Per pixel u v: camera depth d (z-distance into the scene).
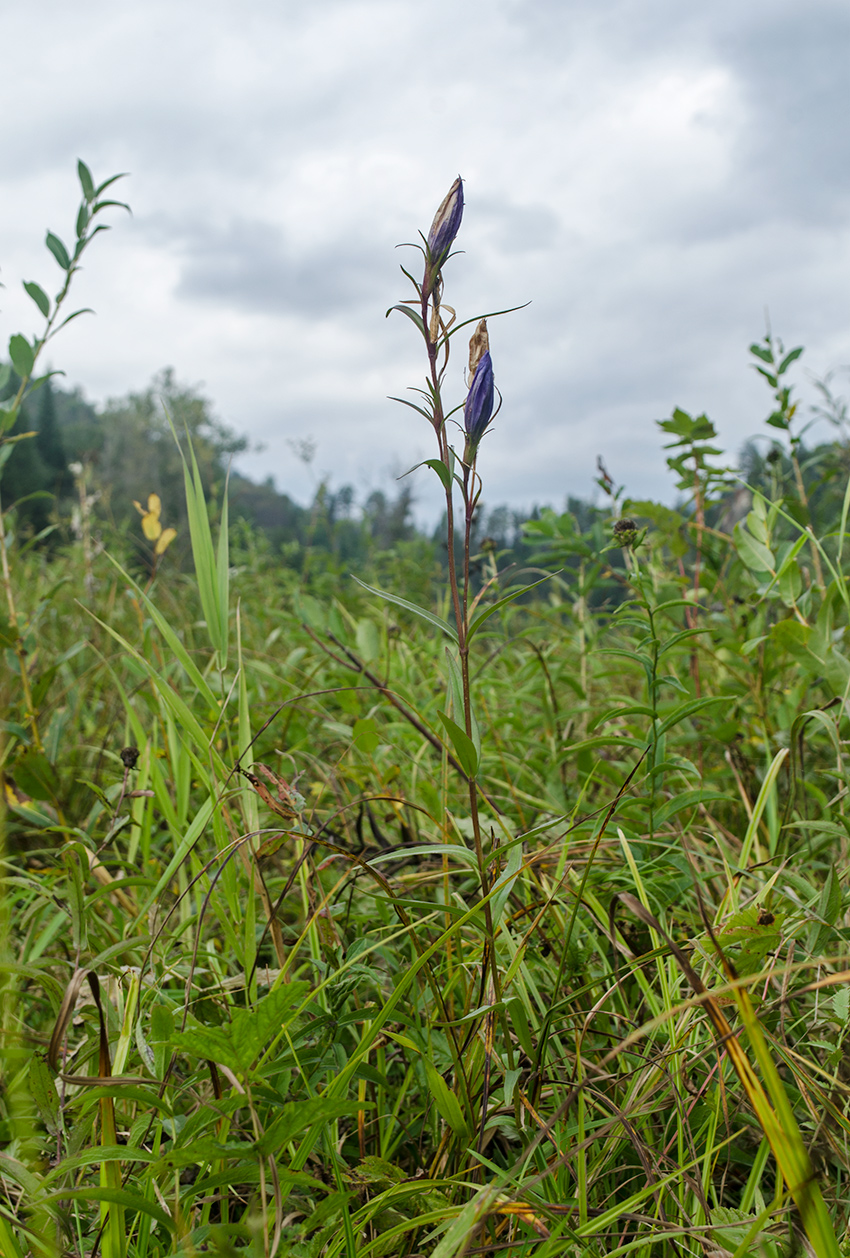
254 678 2.85
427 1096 1.26
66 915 1.57
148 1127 1.01
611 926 1.42
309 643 3.25
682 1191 1.05
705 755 2.66
